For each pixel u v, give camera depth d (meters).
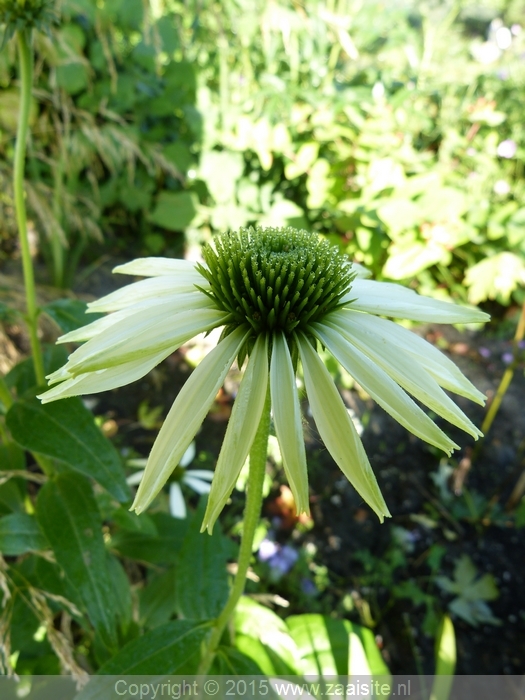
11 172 0.27
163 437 0.10
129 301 0.12
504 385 0.35
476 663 0.27
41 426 0.13
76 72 0.36
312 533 0.31
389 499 0.33
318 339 0.11
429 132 0.49
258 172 0.45
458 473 0.35
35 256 0.40
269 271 0.11
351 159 0.43
